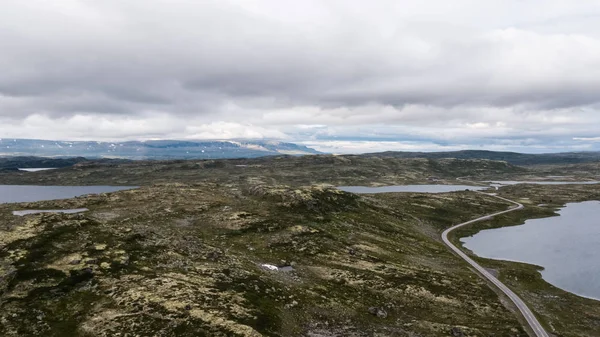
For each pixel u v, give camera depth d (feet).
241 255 354.54
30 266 238.27
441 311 288.30
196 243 353.92
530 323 283.18
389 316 268.82
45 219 322.96
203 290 240.32
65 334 179.73
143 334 181.27
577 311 316.19
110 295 219.20
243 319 211.00
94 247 285.43
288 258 368.07
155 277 251.39
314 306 261.44
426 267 404.57
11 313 191.52
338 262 375.45
